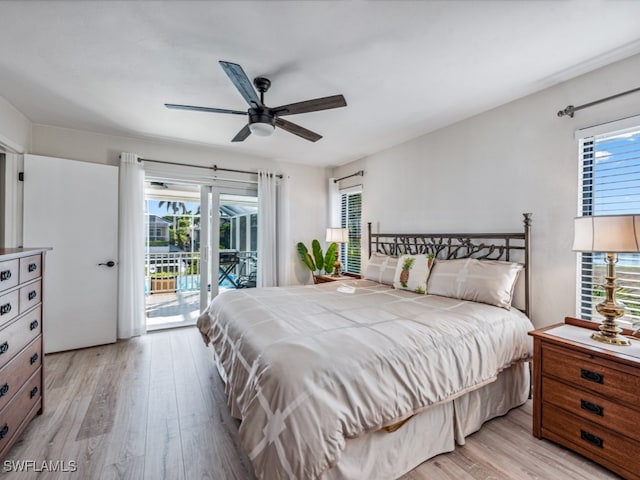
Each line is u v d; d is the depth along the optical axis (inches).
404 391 56.2
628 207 76.7
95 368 108.7
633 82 75.4
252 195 178.2
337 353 55.0
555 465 63.1
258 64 80.5
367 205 172.9
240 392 60.1
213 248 166.7
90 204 130.0
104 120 121.2
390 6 59.7
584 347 63.7
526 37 69.1
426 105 105.7
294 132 98.0
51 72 85.8
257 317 76.5
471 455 66.2
